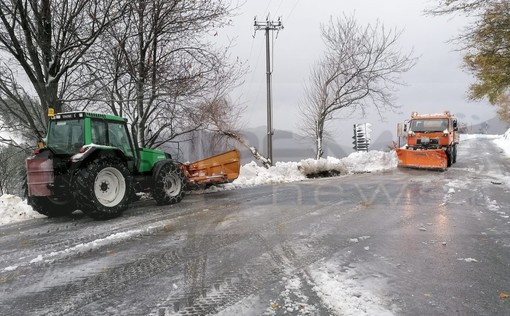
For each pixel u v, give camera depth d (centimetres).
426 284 339
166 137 1277
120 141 747
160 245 479
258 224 581
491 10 1102
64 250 469
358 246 457
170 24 1025
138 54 1053
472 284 339
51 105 923
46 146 705
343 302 304
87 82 992
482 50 1279
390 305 298
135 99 1008
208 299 317
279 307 298
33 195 652
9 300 325
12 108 1002
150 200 870
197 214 675
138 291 337
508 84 1537
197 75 1070
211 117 1379
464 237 491
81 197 624
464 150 2581
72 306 311
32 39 915
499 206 699
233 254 436
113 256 439
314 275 364
